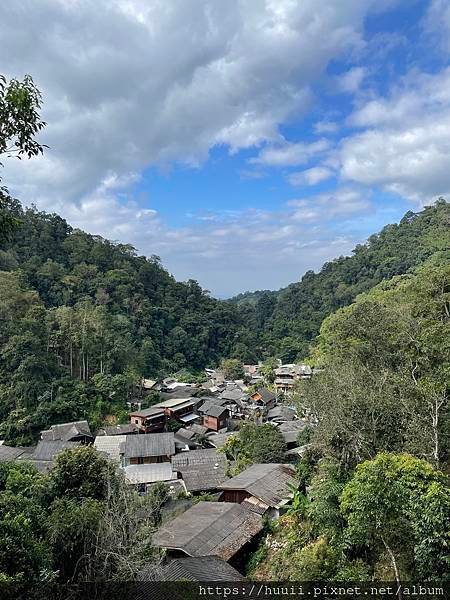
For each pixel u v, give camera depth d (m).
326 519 13.25
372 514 9.77
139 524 12.38
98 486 14.04
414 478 10.05
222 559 14.20
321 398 16.92
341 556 12.20
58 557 10.38
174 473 27.00
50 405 38.84
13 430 36.75
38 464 29.44
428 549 9.30
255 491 18.48
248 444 28.14
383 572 11.23
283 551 14.77
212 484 25.02
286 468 21.44
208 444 37.44
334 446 15.52
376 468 10.24
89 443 35.22
